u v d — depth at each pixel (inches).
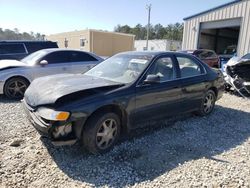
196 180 119.8
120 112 150.5
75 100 131.7
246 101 299.0
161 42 1702.8
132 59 179.5
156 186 114.6
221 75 237.0
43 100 132.8
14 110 225.9
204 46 913.5
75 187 112.8
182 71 192.5
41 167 127.6
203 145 160.9
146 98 159.6
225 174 125.7
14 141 150.9
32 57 306.0
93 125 135.9
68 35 1226.0
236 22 679.1
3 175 118.8
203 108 217.2
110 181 118.1
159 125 193.6
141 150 150.2
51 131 126.5
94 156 140.6
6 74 269.3
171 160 139.3
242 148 157.9
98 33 1087.0
